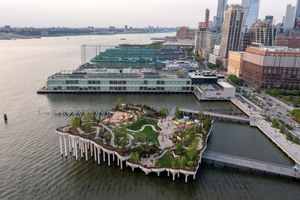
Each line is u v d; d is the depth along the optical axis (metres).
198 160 119.81
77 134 131.12
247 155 138.25
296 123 177.88
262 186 112.75
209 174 121.12
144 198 104.50
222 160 125.75
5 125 171.62
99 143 126.00
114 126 154.38
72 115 192.75
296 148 140.88
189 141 138.38
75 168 123.81
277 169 119.44
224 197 105.75
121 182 113.94
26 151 137.50
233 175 120.31
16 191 106.38
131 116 172.75
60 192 106.69
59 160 130.12
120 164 127.12
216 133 166.50
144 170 116.56
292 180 116.38
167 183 113.69
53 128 167.62
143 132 150.50
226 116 191.00
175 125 162.00
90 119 156.12
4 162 126.44
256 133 167.75
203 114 178.00
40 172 119.56
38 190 107.44
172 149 130.50
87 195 105.44
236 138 159.50
